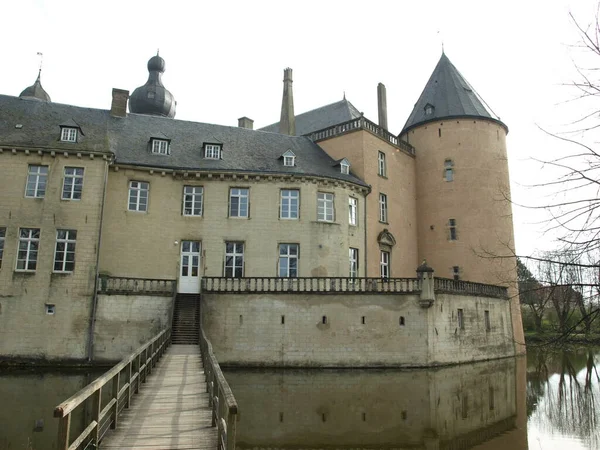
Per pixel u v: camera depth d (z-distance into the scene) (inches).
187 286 1090.1
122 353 937.5
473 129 1439.5
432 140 1469.0
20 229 941.8
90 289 944.9
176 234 1095.6
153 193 1094.4
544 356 1311.5
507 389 874.8
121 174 1072.8
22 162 962.7
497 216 1389.0
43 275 932.0
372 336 1003.3
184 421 364.2
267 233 1127.0
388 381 863.1
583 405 758.5
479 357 1198.9
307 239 1135.6
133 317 951.0
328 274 1135.6
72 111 1149.7
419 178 1486.2
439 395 777.6
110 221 1051.9
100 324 940.6
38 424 529.0
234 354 971.9
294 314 993.5
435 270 1409.9
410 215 1446.9
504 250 1373.0
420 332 1018.1
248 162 1176.8
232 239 1114.1
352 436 554.3
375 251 1284.4
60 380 780.6
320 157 1304.1
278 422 591.8
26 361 904.3
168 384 503.5
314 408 661.9
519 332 1392.7
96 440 295.7
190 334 914.7
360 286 1017.5
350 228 1203.2
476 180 1407.5
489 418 663.8
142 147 1138.0
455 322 1123.3
